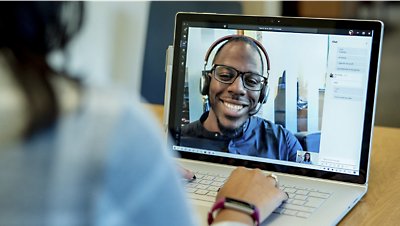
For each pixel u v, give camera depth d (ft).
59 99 1.44
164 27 5.64
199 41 3.50
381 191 3.21
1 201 1.44
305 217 2.75
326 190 3.10
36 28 1.42
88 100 1.49
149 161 1.58
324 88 3.24
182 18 3.54
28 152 1.42
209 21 3.47
